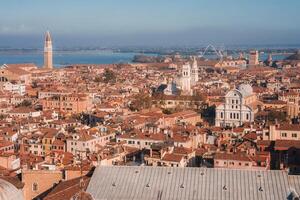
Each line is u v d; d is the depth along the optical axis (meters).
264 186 135.00
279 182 135.88
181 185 137.75
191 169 142.12
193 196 134.38
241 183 136.50
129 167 145.25
